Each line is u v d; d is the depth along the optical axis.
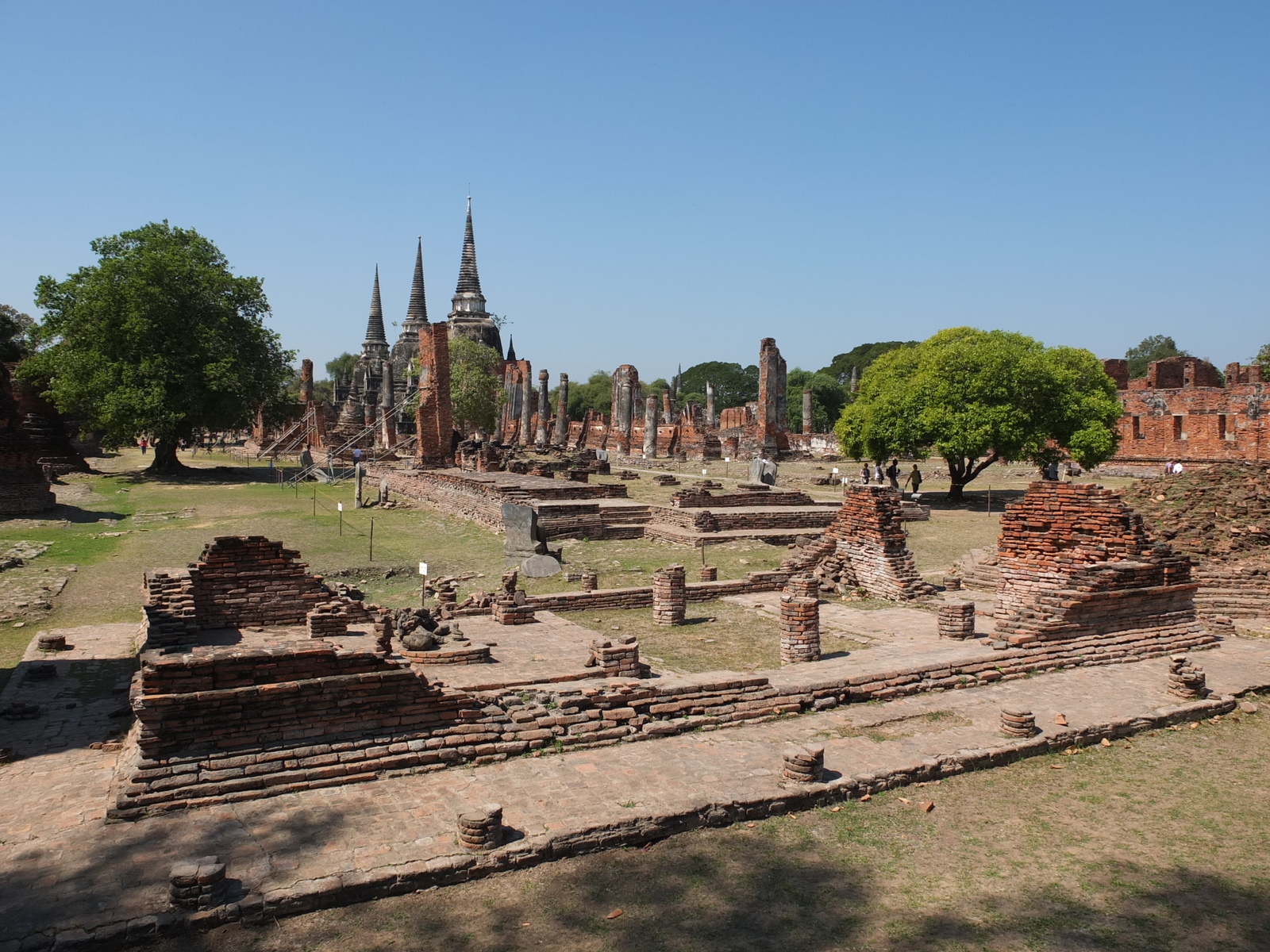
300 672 10.75
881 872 9.29
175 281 48.88
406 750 10.98
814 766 10.85
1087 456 38.44
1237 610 20.34
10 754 11.29
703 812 10.12
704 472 57.03
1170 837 10.14
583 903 8.62
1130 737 13.23
